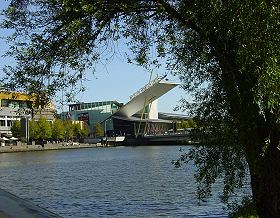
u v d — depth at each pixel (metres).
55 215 10.34
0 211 10.12
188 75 12.85
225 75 10.73
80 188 37.84
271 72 8.93
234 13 9.16
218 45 10.21
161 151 122.25
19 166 74.56
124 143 191.38
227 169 13.00
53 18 10.05
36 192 36.09
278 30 8.95
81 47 10.23
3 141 152.88
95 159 92.12
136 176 47.19
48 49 10.23
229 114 11.87
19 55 10.23
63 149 165.38
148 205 26.20
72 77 10.59
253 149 10.59
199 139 13.10
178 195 29.72
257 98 9.34
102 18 10.07
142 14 10.65
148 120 198.88
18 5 10.14
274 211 10.59
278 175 10.45
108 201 28.66
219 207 23.20
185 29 11.57
